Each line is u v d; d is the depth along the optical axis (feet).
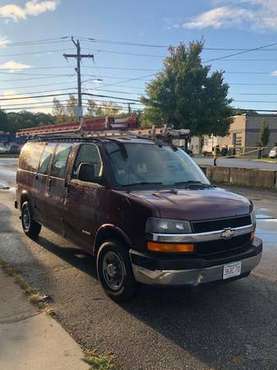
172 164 20.93
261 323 15.83
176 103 131.03
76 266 22.20
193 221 15.97
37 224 27.27
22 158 29.53
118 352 13.53
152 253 16.03
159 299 17.98
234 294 18.66
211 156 168.76
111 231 18.08
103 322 15.67
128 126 62.75
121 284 17.25
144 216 16.35
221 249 16.67
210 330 15.20
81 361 12.84
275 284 19.99
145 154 20.62
